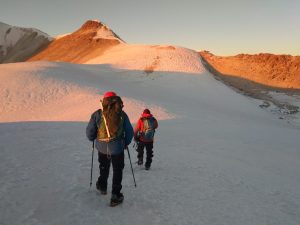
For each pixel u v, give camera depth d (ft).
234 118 155.33
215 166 38.45
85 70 268.62
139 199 22.29
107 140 20.04
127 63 320.70
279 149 70.69
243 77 336.29
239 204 24.02
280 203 26.30
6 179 24.06
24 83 169.89
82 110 127.95
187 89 254.47
